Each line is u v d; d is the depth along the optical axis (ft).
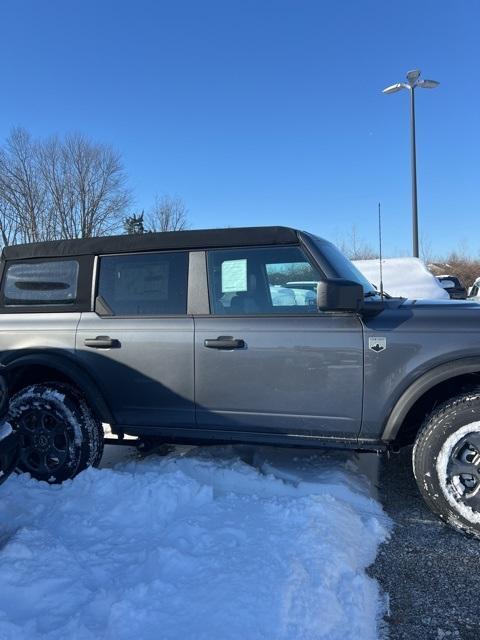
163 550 9.27
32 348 13.23
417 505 11.90
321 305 10.57
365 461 13.97
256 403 11.75
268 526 10.25
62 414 12.84
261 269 12.06
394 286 30.55
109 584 8.73
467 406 10.46
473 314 10.89
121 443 13.69
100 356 12.75
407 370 10.84
